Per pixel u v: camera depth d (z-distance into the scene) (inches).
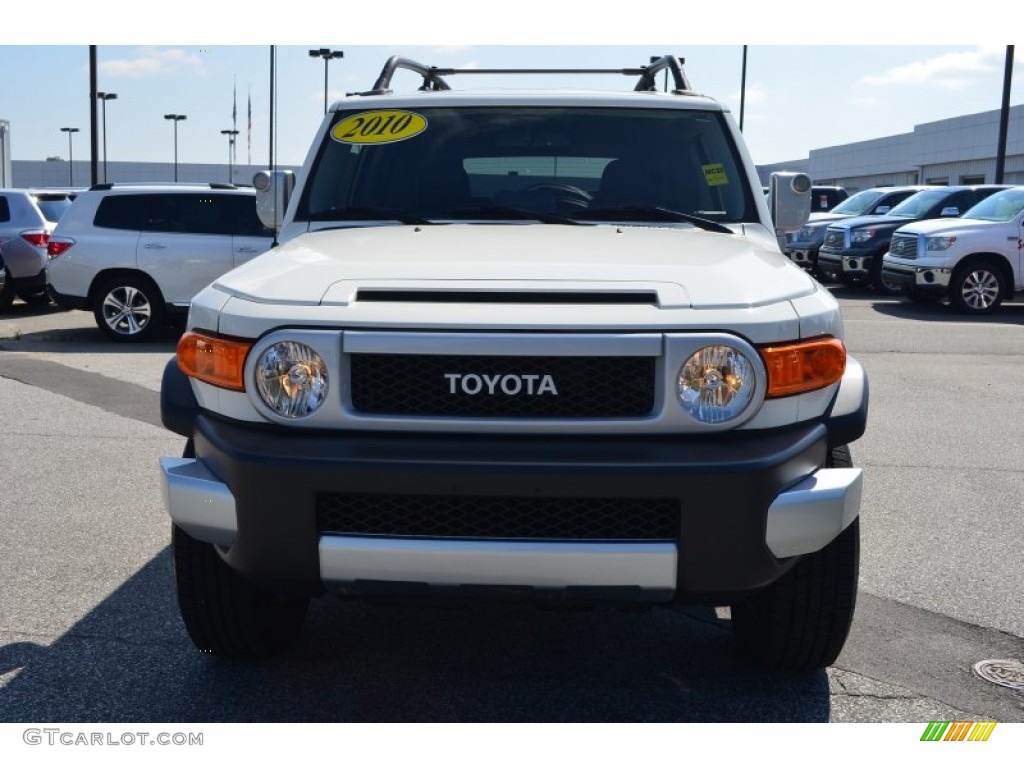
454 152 178.5
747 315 118.6
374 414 117.8
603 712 136.4
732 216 172.6
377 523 117.8
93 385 384.5
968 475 262.4
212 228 514.9
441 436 118.0
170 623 164.6
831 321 126.3
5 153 1294.3
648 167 176.4
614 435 117.5
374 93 190.7
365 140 181.2
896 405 355.6
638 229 161.0
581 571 115.2
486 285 122.0
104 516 221.3
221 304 125.5
